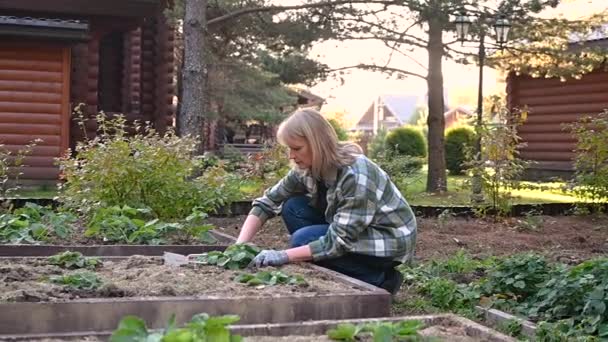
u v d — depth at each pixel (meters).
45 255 5.34
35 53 14.54
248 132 33.81
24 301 3.33
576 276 4.99
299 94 33.41
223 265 4.40
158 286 3.78
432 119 16.59
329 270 4.40
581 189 11.94
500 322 4.69
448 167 25.14
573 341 4.23
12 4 15.65
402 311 5.09
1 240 5.85
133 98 19.77
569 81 21.41
